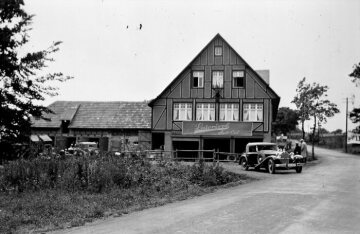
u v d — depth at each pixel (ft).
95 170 47.34
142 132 127.75
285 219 29.68
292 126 263.29
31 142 52.75
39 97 50.26
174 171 62.18
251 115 119.55
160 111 124.26
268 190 48.16
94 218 31.76
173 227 27.35
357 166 106.01
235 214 31.86
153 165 66.33
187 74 123.44
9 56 48.03
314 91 155.63
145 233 25.72
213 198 42.55
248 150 84.43
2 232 26.94
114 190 46.01
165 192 47.55
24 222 29.91
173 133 123.03
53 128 133.69
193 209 34.88
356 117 225.35
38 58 48.44
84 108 139.54
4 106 49.01
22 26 49.21
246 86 120.06
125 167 52.95
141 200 41.01
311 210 33.50
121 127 129.18
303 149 95.14
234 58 121.08
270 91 119.03
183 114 123.24
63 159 51.21
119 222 29.71
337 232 25.76
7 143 50.62
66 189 44.93
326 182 58.39
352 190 48.62
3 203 37.11
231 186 55.98
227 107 120.98
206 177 58.44
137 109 136.05
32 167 46.09
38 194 42.01
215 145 124.26
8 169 45.55
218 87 121.39
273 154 77.66
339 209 34.17
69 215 32.32
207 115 121.90
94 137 131.13
